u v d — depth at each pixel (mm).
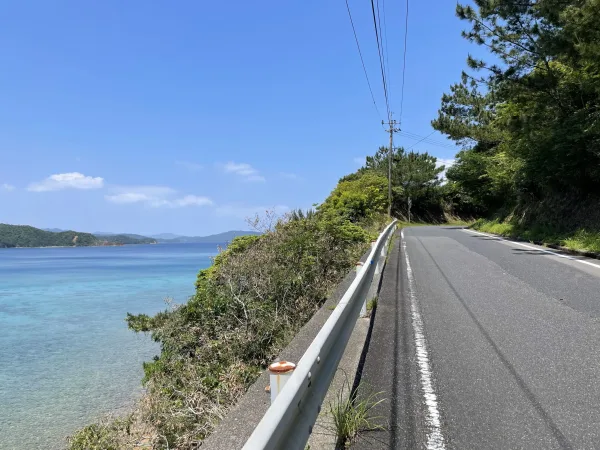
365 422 3277
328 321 3172
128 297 22453
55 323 15891
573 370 4285
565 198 19875
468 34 17406
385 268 11039
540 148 18500
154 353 11500
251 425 2666
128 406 7789
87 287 28344
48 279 35594
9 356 11359
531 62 17625
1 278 37531
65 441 6562
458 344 5133
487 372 4293
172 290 25250
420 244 18062
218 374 5551
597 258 12594
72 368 10242
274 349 6004
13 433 6906
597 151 15758
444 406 3611
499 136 29078
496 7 16109
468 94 33125
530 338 5277
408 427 3283
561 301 7133
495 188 30141
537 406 3582
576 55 14773
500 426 3283
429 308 6863
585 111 16094
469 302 7203
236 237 13242
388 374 4285
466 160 36812
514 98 18875
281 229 12500
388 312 6668
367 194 29234
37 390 8805
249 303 7270
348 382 3752
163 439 4684
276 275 8203
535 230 20062
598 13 12969
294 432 2188
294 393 2135
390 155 43688
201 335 6984
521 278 9328
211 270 12172
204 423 4484
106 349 12016
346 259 10250
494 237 22531
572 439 3092
